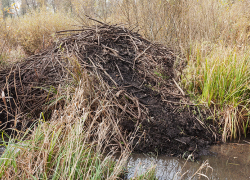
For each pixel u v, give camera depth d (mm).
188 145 2990
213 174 2453
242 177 2396
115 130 2912
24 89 3891
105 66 3992
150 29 6613
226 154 2865
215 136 3170
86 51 4230
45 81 3953
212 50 4434
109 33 4707
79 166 2154
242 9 5992
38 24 9156
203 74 3920
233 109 3291
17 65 4609
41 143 2188
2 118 3496
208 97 3537
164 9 6422
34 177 1750
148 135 3059
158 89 3822
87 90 3197
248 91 3541
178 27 5957
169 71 4406
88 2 8227
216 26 5676
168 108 3492
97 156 2275
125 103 3404
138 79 3928
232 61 3645
